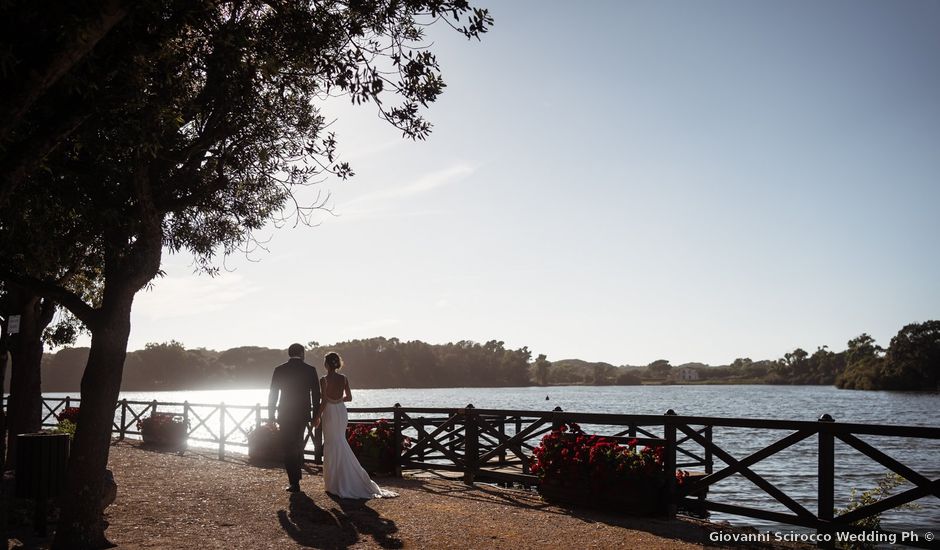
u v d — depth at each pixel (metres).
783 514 7.07
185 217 9.70
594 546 6.63
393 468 11.69
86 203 7.00
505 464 12.27
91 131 6.21
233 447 23.56
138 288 6.69
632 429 10.95
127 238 6.98
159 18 5.62
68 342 16.16
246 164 9.21
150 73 6.33
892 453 28.73
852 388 199.38
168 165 7.58
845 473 20.53
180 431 16.34
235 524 7.55
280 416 9.75
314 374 9.84
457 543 6.74
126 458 13.63
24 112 4.19
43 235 8.01
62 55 4.18
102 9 4.30
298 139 9.80
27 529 7.31
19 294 12.63
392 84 7.67
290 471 9.66
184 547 6.52
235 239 10.10
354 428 12.09
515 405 104.38
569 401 129.88
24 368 12.82
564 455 8.77
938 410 86.50
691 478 8.95
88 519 6.38
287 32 7.59
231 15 7.23
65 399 20.16
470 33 7.17
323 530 7.28
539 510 8.43
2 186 4.63
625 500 8.10
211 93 7.72
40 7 4.36
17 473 7.13
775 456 26.83
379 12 7.82
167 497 9.13
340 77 7.43
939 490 5.92
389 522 7.68
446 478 11.25
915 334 182.75
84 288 15.38
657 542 6.80
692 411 80.69
